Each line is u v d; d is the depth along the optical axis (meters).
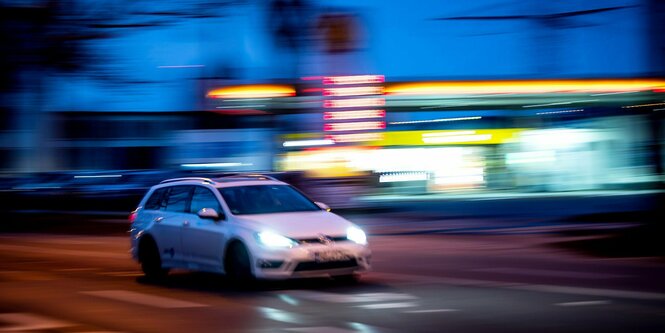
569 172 33.69
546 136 33.88
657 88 26.95
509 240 18.45
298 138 26.92
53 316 8.62
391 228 22.39
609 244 16.23
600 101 28.75
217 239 10.82
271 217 10.75
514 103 28.19
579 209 27.95
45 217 29.77
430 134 32.50
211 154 27.27
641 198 30.52
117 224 26.77
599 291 9.99
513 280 11.38
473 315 8.20
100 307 9.26
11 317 8.57
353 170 27.91
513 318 7.97
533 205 30.25
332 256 10.29
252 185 11.58
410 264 13.85
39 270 13.76
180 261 11.58
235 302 9.45
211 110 24.56
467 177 33.28
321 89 24.81
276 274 10.13
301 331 7.38
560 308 8.59
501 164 34.25
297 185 26.94
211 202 11.35
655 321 7.70
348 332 7.29
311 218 10.77
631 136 31.45
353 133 27.28
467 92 27.45
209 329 7.61
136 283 11.74
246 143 26.59
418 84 26.48
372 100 26.41
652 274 11.98
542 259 14.48
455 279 11.52
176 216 11.78
